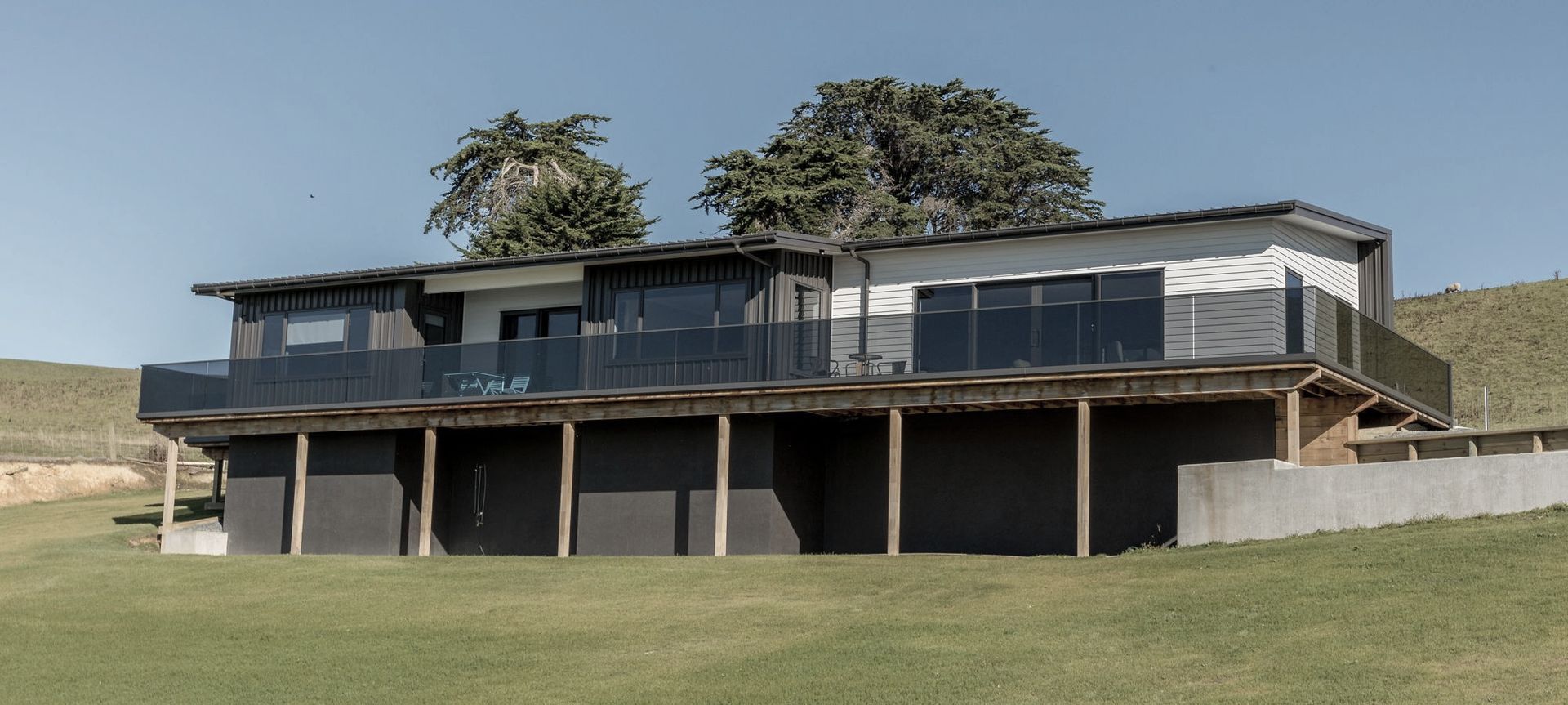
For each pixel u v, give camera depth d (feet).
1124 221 80.59
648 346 88.69
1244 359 71.87
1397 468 64.08
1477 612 47.55
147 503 126.21
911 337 81.66
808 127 159.63
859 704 44.75
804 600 62.59
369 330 99.25
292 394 98.17
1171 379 74.08
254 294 104.53
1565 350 139.44
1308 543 62.08
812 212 147.54
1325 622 49.03
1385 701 40.06
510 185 162.50
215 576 78.07
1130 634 50.88
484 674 52.26
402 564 80.28
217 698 50.55
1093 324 76.95
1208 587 56.59
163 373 102.53
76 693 52.11
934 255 87.40
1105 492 79.71
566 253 91.30
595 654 54.39
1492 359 143.43
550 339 91.40
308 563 82.48
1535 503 61.16
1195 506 69.26
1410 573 53.62
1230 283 79.36
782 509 84.43
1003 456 82.69
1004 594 60.34
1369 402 76.69
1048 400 76.95
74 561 86.33
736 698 46.52
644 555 87.04
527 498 94.22
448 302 102.32
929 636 53.21
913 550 84.38
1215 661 46.16
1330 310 74.18
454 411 91.71
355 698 49.83
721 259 89.04
